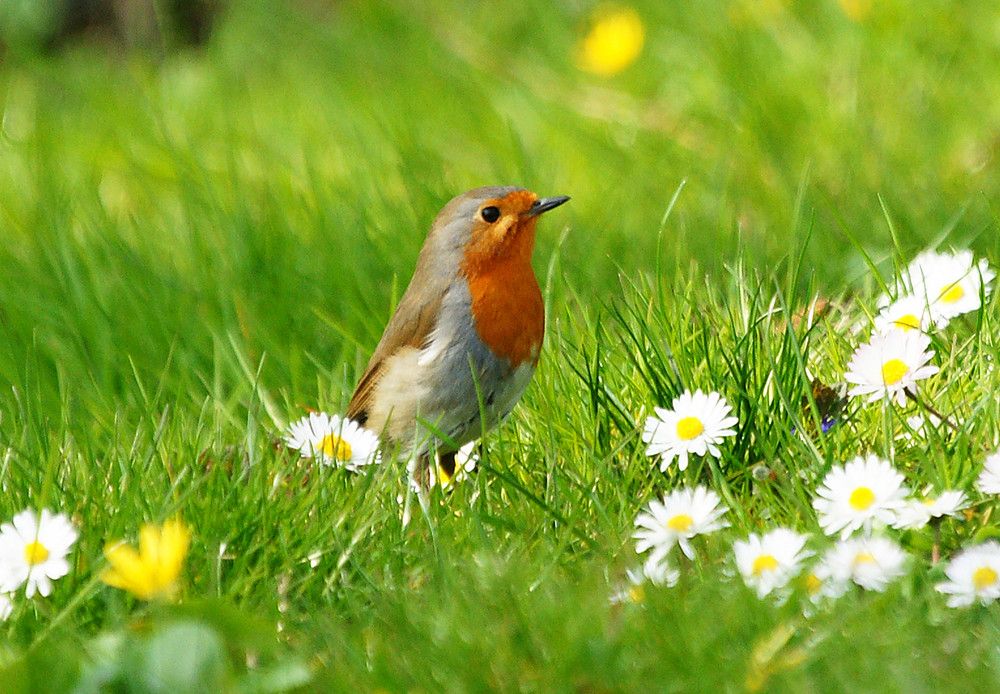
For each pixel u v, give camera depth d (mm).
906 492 6355
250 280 11133
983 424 7223
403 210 11930
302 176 13984
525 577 6395
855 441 7477
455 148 14227
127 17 20312
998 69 12961
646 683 5605
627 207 12172
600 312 8750
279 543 6945
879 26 13773
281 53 18047
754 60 14078
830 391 7652
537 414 8398
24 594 6520
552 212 12461
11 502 7406
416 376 8648
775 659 5652
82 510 7145
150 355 10578
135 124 15758
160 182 14531
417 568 6762
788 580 6074
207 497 7160
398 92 15555
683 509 6523
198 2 20266
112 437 8461
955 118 12602
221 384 10078
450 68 15922
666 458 7316
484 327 8531
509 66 15969
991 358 7824
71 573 6668
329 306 10906
